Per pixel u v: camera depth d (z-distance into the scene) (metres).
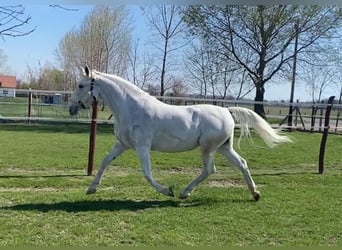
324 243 4.19
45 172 8.11
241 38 22.78
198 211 5.23
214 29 22.70
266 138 6.21
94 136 7.92
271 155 11.42
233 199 5.99
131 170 8.63
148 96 5.64
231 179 7.80
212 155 5.93
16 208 5.09
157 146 5.61
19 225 4.41
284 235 4.40
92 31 31.44
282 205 5.69
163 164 9.42
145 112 5.47
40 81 44.38
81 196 5.86
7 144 12.07
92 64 31.47
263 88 23.41
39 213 4.90
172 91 29.94
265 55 22.67
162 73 29.34
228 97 27.36
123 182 7.05
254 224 4.75
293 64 23.30
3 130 17.17
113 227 4.46
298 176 8.38
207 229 4.50
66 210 5.07
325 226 4.76
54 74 43.78
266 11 21.45
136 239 4.11
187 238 4.18
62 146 12.10
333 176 8.52
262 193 6.49
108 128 20.22
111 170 8.55
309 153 12.05
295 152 12.19
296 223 4.85
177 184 7.12
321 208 5.60
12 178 7.20
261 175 8.40
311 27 22.03
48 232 4.21
